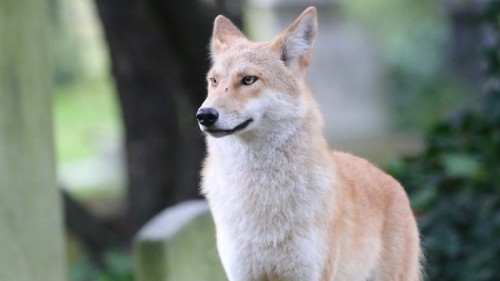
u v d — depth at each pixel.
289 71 8.73
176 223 9.71
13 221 10.07
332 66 35.47
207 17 15.50
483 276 12.52
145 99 16.77
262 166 8.48
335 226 8.55
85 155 35.25
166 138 16.94
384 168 13.85
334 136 32.81
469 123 13.57
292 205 8.41
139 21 16.03
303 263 8.44
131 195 17.20
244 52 8.80
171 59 16.11
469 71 36.94
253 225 8.48
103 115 38.62
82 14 32.38
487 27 15.66
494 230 12.63
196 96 16.23
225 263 8.68
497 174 12.87
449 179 12.94
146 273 9.45
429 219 12.65
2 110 9.96
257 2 33.41
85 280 16.30
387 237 9.52
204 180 8.90
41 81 10.57
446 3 39.78
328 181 8.52
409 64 38.72
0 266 9.88
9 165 10.04
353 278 9.02
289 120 8.55
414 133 33.62
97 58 37.69
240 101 8.48
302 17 8.84
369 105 35.78
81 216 17.80
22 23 10.29
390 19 41.97
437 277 12.67
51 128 10.71
